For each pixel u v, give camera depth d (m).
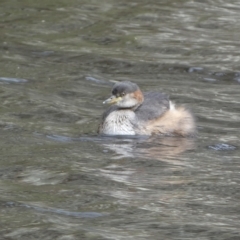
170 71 19.28
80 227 10.41
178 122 14.98
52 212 10.93
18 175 12.36
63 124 15.20
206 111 16.20
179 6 25.42
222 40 21.92
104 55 20.30
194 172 12.70
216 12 24.84
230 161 13.31
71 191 11.72
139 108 15.16
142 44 21.36
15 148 13.62
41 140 14.15
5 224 10.49
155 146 14.16
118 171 12.68
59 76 18.48
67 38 21.77
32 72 18.69
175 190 11.88
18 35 21.73
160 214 10.92
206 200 11.48
